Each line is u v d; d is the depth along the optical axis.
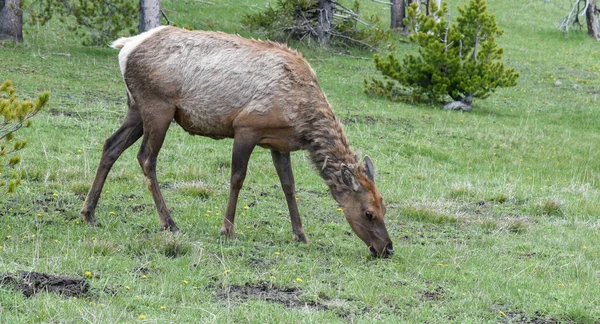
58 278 7.05
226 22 33.81
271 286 7.84
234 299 7.37
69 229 9.19
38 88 18.95
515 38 40.25
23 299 6.52
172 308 6.88
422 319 7.30
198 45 9.59
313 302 7.52
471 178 15.74
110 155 9.83
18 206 10.12
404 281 8.45
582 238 11.39
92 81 21.30
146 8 25.05
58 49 25.61
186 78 9.49
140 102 9.69
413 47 35.12
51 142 13.99
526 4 48.56
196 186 12.06
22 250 8.02
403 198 13.36
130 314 6.52
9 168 11.71
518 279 8.85
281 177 9.92
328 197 12.85
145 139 9.80
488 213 12.98
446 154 17.50
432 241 10.73
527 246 10.73
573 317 7.71
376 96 24.59
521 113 24.89
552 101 27.48
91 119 16.42
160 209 9.73
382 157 16.59
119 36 27.89
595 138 21.97
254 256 8.88
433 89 24.31
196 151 14.98
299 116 9.39
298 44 31.52
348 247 9.87
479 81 23.86
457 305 7.77
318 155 9.53
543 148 19.77
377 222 9.31
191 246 8.84
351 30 32.59
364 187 9.31
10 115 8.81
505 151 18.95
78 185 11.34
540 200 13.77
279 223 10.80
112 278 7.45
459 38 24.28
